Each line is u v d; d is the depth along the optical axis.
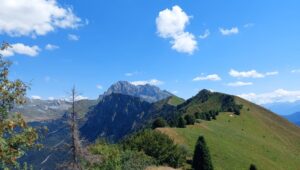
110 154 37.56
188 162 67.62
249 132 123.88
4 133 11.88
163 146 63.25
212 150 79.94
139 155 55.62
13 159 11.62
